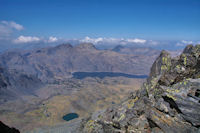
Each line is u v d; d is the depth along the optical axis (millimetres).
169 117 21000
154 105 23844
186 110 19375
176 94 21219
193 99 19547
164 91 23391
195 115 18578
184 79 23578
